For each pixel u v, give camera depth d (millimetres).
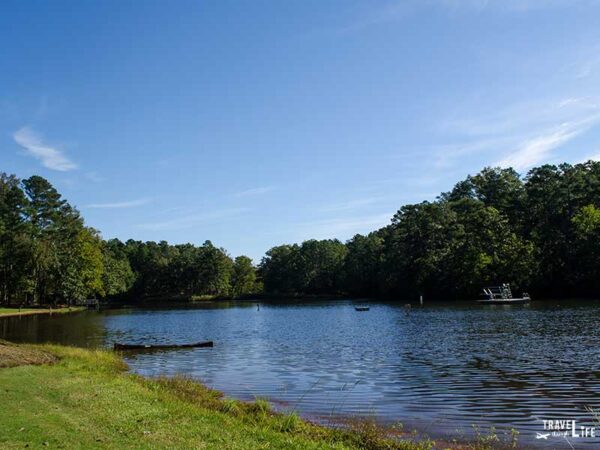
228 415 14531
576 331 38781
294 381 23500
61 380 18375
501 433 14969
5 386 16797
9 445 10109
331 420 16312
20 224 89438
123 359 31312
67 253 98562
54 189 98875
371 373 25125
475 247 93938
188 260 158750
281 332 49656
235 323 63281
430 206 107188
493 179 113500
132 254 160000
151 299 151375
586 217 85188
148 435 11227
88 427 11703
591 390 19844
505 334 39125
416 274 104062
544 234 91375
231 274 163375
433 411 17516
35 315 79375
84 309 101562
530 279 88188
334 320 62844
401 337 40844
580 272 85688
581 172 96188
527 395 19359
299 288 153250
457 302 88812
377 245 130000
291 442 11719
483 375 23453
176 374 24172
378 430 14516
